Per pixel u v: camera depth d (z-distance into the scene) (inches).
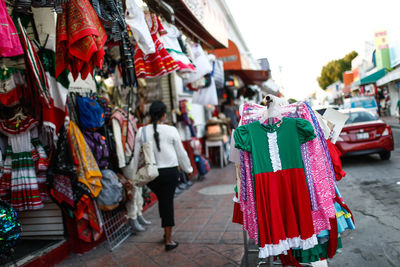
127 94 251.8
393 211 176.6
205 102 281.3
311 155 102.7
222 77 311.3
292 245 99.3
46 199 151.8
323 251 111.0
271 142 101.3
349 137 307.0
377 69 968.9
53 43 147.3
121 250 162.7
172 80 320.8
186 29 229.1
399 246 135.0
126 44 133.0
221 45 284.2
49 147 155.6
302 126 98.9
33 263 137.0
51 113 143.5
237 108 530.3
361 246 139.8
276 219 98.2
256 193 99.9
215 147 430.6
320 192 101.4
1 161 140.8
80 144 152.9
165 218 155.5
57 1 97.8
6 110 145.5
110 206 164.4
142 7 156.8
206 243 160.1
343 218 111.7
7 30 84.7
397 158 326.3
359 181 251.6
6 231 98.1
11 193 140.9
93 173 153.9
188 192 285.0
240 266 131.2
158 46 155.9
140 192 202.7
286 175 100.1
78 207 149.5
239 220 122.2
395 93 1063.6
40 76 128.5
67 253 157.8
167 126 160.7
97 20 106.3
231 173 361.1
